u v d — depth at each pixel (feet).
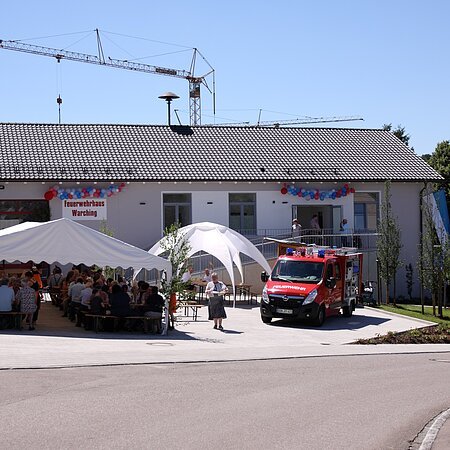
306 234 127.34
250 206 127.75
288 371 53.42
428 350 72.74
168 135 136.87
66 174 118.01
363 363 60.70
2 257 73.10
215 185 125.29
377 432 34.17
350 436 32.86
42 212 117.91
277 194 128.47
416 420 37.55
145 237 121.60
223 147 135.64
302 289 87.71
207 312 98.63
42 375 46.37
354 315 101.09
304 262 91.35
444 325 93.30
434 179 134.41
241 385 45.52
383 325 91.40
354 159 137.90
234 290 102.58
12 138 128.06
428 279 106.63
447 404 42.60
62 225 74.84
